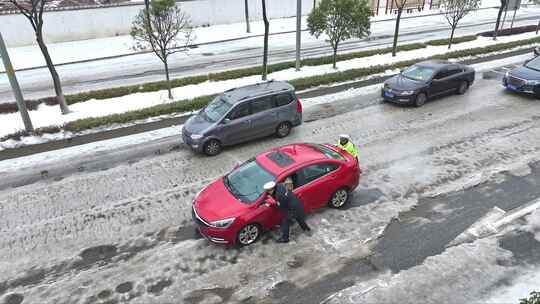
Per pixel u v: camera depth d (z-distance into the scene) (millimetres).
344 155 9352
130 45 28344
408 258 7645
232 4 36375
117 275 7496
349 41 28516
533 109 14664
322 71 20078
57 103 16625
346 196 9266
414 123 13867
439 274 7238
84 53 26344
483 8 45594
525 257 7566
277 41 29203
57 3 32750
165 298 6945
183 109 15297
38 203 9828
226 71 20328
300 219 8094
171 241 8383
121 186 10492
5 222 9125
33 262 7898
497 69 19875
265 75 18969
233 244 8055
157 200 9844
